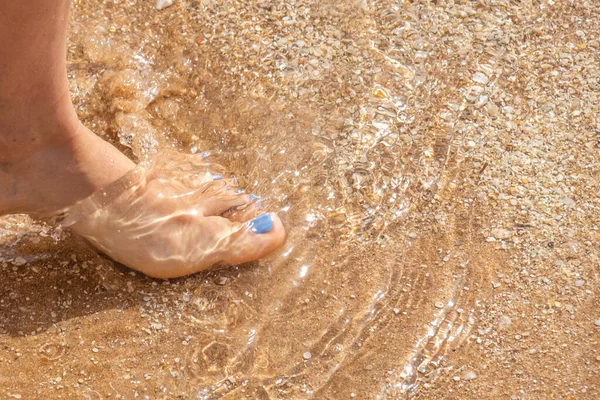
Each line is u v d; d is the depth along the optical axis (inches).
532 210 48.0
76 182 46.3
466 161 49.0
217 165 49.1
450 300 46.5
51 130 45.1
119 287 47.1
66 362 45.5
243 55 51.2
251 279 47.4
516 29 52.0
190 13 52.0
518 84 50.7
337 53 51.3
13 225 47.7
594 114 50.0
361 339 45.9
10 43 42.8
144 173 47.2
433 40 51.7
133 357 45.8
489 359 45.4
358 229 47.9
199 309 46.8
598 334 45.8
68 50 51.0
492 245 47.4
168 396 45.1
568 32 51.9
